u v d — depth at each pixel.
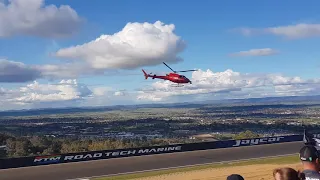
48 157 34.28
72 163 34.72
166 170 30.80
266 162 33.34
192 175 27.09
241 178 5.40
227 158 37.03
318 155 5.26
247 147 44.72
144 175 28.45
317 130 89.62
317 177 5.08
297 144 46.62
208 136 87.38
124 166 32.94
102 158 37.19
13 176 28.78
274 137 48.78
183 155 39.31
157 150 40.75
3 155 54.50
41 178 28.12
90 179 27.59
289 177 4.82
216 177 25.62
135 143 68.56
